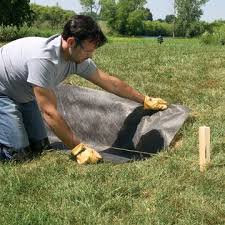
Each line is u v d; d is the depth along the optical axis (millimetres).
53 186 1865
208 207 1703
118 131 2537
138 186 1848
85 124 2631
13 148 2180
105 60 4879
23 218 1599
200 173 1984
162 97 3207
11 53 2129
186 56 5363
